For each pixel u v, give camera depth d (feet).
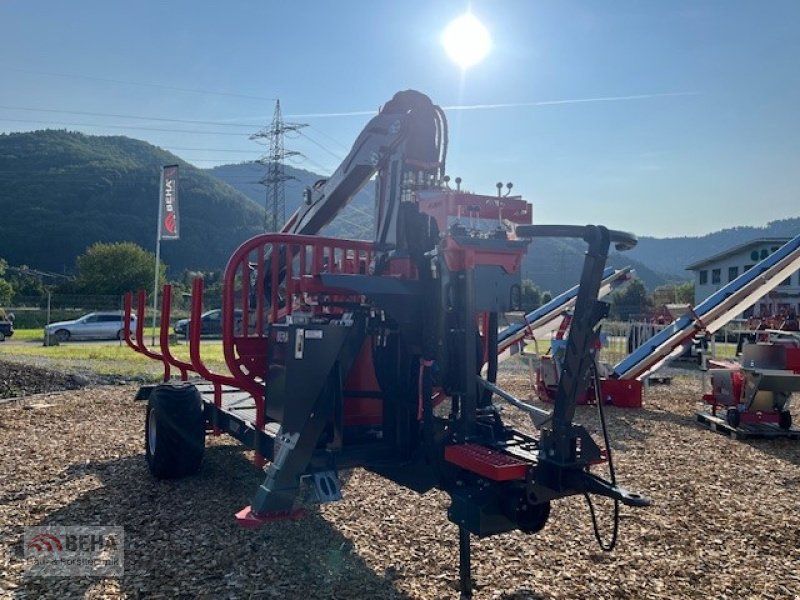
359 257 18.84
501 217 14.78
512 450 11.72
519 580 12.88
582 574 13.29
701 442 27.27
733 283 37.65
